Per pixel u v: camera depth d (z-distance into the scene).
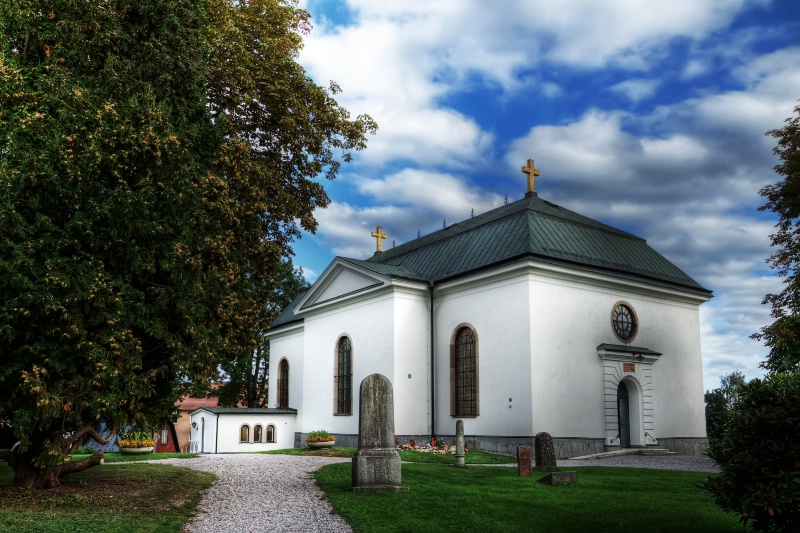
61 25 13.57
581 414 27.47
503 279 27.95
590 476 18.36
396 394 29.75
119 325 12.02
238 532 10.70
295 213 22.94
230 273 14.09
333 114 23.91
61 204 11.94
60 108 12.61
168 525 10.88
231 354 15.23
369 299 32.53
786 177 27.39
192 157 14.19
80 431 12.98
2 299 11.16
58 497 12.41
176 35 14.49
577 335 28.03
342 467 18.45
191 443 42.00
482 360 28.55
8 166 11.76
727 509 8.60
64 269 11.48
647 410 29.69
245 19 21.72
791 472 7.86
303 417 37.69
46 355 11.41
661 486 16.30
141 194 12.30
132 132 12.54
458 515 11.88
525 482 16.58
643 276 30.56
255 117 22.48
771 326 25.62
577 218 33.09
